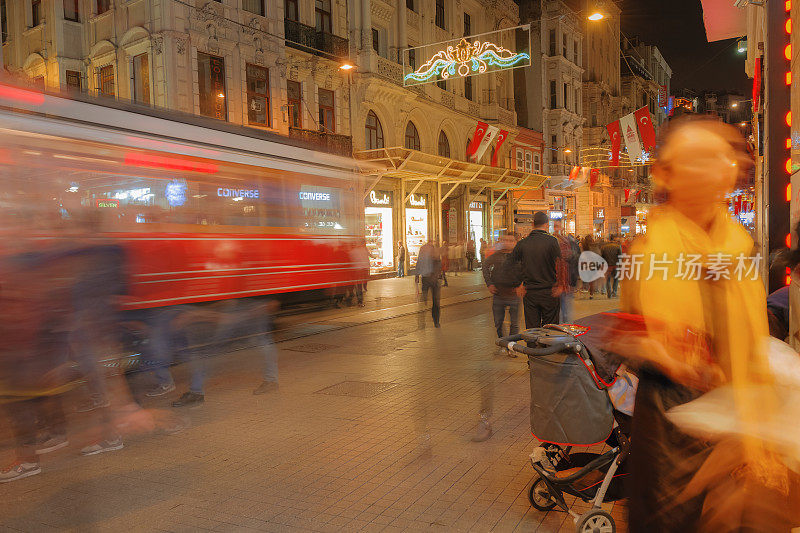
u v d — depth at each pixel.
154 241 8.19
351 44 24.36
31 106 6.99
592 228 44.16
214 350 8.87
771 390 1.80
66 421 5.29
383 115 26.06
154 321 8.07
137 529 3.44
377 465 4.34
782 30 4.27
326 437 4.99
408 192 27.45
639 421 2.00
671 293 1.88
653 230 1.94
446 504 3.68
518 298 7.81
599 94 47.28
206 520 3.54
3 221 6.21
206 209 9.20
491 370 7.31
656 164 1.96
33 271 4.05
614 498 3.22
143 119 8.39
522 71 40.34
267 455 4.59
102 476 4.22
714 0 9.24
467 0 32.16
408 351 8.79
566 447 3.33
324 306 12.09
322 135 22.05
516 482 3.98
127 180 8.01
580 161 44.47
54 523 3.53
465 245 30.38
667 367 1.89
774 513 1.79
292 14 22.09
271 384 6.53
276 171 10.73
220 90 19.02
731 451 1.82
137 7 18.38
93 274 4.36
